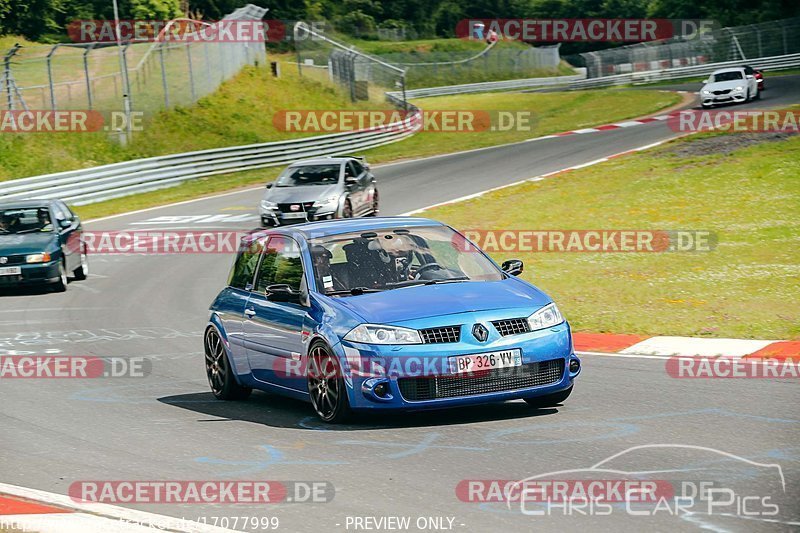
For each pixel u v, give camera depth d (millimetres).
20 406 35688
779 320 44688
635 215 82250
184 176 136250
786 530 18938
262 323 33281
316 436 28734
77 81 159375
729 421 27859
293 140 151875
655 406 30219
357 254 32500
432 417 30484
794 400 30250
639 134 136750
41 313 61312
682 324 45281
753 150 102375
